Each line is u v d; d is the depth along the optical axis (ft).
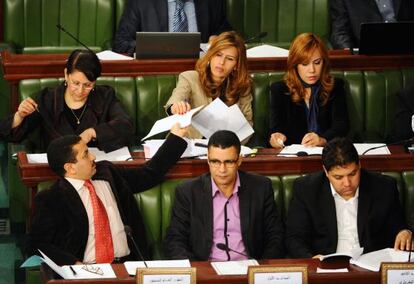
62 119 35.42
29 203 32.81
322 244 30.78
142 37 39.09
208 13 45.32
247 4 47.19
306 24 47.09
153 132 32.60
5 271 36.04
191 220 30.60
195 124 34.42
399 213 31.07
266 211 30.96
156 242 31.91
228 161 29.89
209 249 30.48
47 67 38.14
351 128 39.29
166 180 32.32
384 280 26.02
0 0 46.24
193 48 39.55
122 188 31.40
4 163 42.22
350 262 27.96
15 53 44.39
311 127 37.55
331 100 37.81
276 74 38.88
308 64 37.01
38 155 33.47
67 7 45.75
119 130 34.55
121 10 45.88
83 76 34.73
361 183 30.91
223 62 36.65
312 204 30.81
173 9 44.80
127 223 31.17
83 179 30.68
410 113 37.35
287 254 30.91
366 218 30.63
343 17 46.09
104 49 45.52
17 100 38.32
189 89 37.19
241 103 37.63
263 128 38.58
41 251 29.86
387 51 40.47
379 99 39.52
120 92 37.96
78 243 30.30
